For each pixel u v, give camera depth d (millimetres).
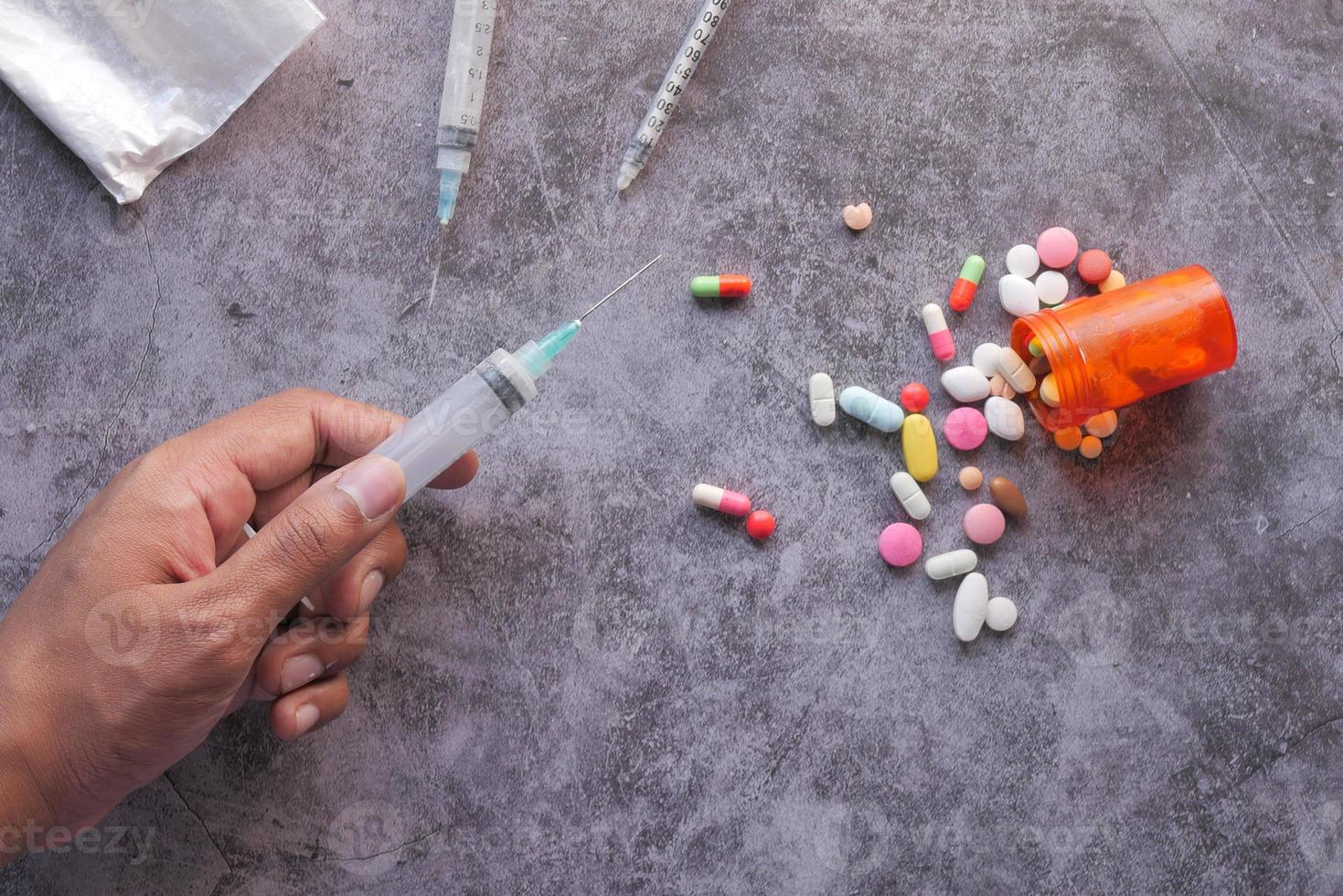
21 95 529
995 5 541
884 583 539
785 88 542
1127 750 538
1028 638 539
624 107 541
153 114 534
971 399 539
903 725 537
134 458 537
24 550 536
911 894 535
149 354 539
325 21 540
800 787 536
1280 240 542
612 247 541
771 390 540
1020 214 542
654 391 540
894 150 542
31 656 483
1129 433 541
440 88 541
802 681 538
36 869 529
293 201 540
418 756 535
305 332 539
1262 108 543
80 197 538
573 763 536
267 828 532
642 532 538
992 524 534
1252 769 539
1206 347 521
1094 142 542
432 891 535
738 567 539
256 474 506
